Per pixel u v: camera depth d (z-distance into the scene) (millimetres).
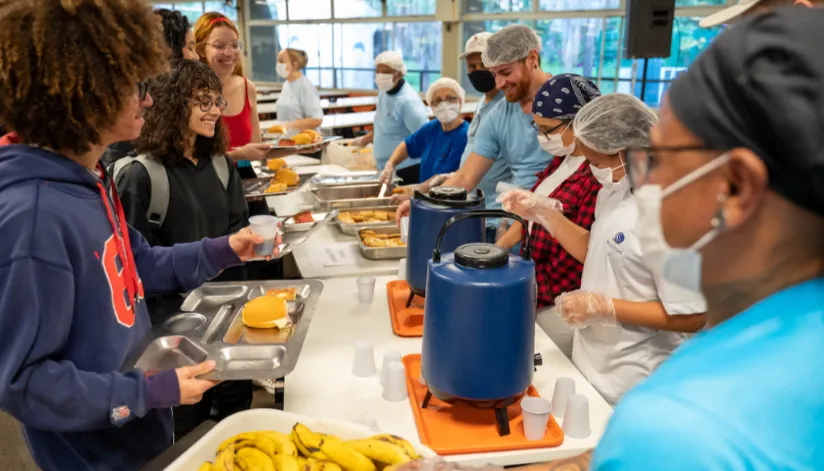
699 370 510
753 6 1625
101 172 1312
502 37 2430
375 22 9953
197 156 2109
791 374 480
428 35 9469
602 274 1665
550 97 2025
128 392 1130
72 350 1165
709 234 534
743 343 511
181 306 1828
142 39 1130
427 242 1806
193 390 1210
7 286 1027
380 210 3229
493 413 1453
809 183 468
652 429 482
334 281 2312
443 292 1289
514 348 1293
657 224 579
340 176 3961
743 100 481
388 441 1186
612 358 1649
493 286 1248
